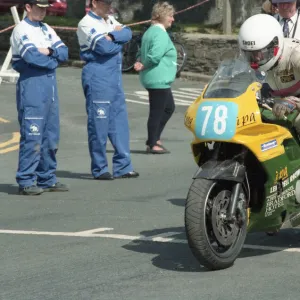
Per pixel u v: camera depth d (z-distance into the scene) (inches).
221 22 2618.1
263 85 699.4
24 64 992.2
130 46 2388.0
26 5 988.6
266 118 665.0
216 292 599.2
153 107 1310.3
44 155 1027.9
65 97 1926.7
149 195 994.1
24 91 999.0
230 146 648.4
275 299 582.6
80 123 1625.2
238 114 626.8
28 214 896.9
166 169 1181.1
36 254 717.9
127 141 1123.9
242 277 636.1
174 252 717.3
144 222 840.9
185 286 614.9
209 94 643.5
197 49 2390.5
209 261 636.7
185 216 630.5
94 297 592.1
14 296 599.2
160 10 1285.7
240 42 660.1
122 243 751.7
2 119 1638.8
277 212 668.7
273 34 657.0
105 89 1094.4
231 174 629.9
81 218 868.0
